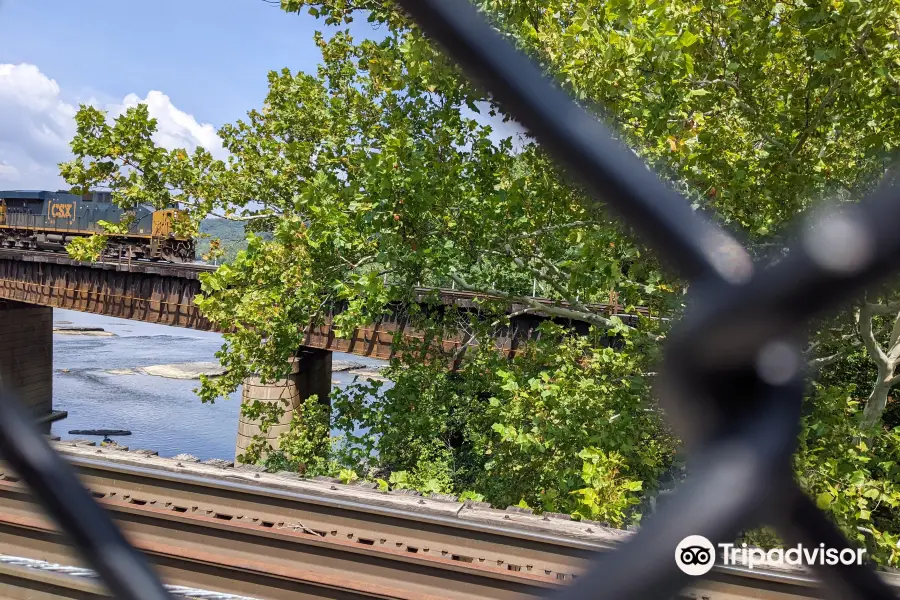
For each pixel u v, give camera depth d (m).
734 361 0.53
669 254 0.63
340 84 14.39
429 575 4.90
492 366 11.68
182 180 13.56
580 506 6.71
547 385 9.06
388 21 10.30
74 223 38.88
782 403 0.54
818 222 0.53
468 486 12.65
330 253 10.99
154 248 36.75
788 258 0.52
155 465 5.76
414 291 11.02
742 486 0.53
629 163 0.66
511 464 9.83
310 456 12.86
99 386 59.59
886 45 6.94
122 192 12.68
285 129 15.12
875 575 0.64
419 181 9.11
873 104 7.77
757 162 8.18
